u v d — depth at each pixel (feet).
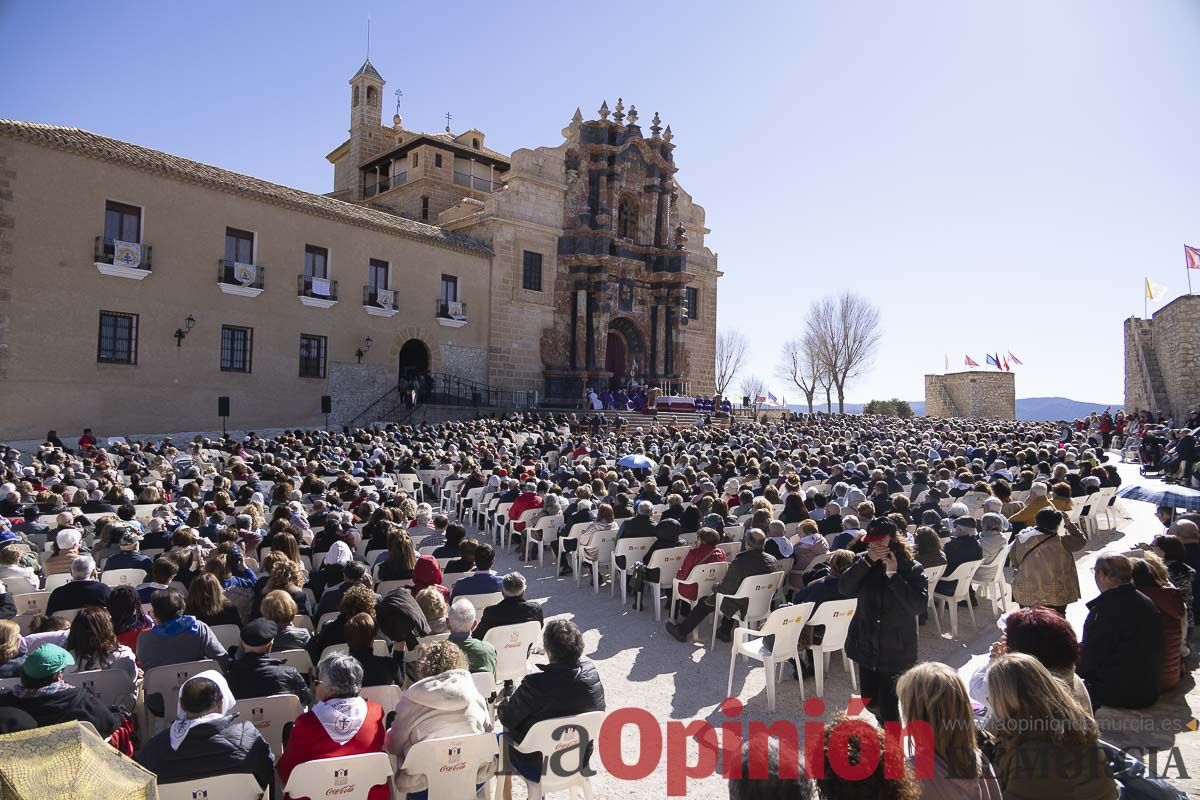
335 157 165.78
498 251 122.31
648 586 34.96
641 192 145.38
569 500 43.68
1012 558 25.26
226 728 13.75
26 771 9.39
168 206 83.97
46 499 37.50
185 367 85.05
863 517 30.58
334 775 13.56
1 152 71.87
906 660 18.84
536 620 21.98
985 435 84.53
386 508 34.71
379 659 18.06
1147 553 21.56
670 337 144.15
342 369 100.63
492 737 14.74
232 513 36.35
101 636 17.84
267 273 92.84
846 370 220.23
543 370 128.98
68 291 76.18
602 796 17.79
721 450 63.67
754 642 24.39
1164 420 102.63
